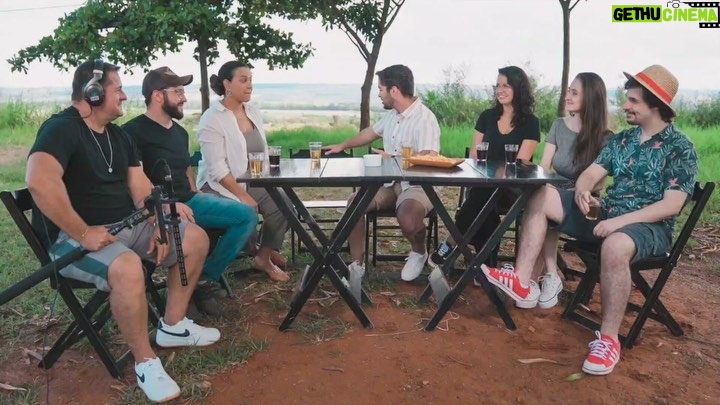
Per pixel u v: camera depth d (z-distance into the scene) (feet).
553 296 12.25
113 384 9.62
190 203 12.21
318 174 11.05
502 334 11.34
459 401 9.11
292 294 13.25
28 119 35.17
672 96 10.91
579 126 13.35
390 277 14.23
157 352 10.56
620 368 10.04
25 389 9.44
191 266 10.44
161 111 12.25
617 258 10.07
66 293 9.45
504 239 17.30
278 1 24.13
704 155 26.45
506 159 12.01
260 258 14.16
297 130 34.71
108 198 9.94
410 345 10.79
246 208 12.12
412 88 14.58
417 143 14.46
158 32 19.54
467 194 14.56
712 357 10.50
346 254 15.90
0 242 16.89
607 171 11.89
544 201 11.57
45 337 11.00
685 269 15.17
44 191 8.72
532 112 13.91
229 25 22.08
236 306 12.58
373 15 25.80
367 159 12.23
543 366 10.12
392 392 9.32
